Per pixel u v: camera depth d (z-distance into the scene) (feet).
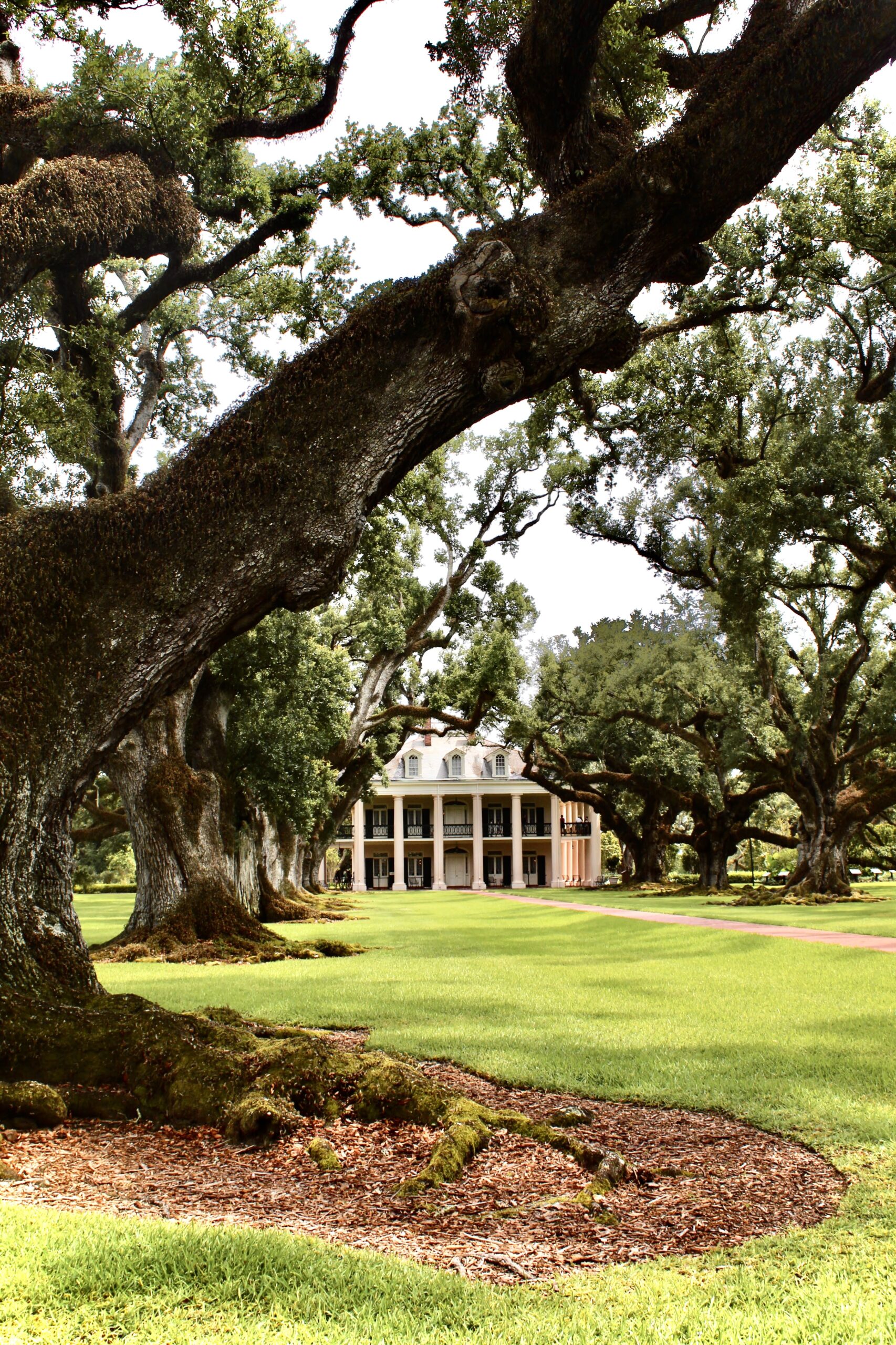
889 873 200.95
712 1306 10.44
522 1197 14.66
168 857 59.98
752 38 24.76
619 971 44.09
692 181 23.22
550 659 129.49
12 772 21.83
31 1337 9.15
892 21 21.76
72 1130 18.16
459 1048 25.44
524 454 90.38
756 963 46.68
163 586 22.72
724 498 79.97
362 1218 13.61
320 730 78.54
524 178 46.32
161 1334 9.28
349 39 36.29
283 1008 32.60
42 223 31.89
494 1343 9.32
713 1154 17.03
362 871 222.07
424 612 95.86
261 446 23.09
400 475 24.11
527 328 22.53
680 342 67.21
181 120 35.50
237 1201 14.16
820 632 110.01
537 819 236.22
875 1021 29.43
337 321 50.52
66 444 39.93
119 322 44.32
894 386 71.15
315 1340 9.27
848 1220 13.53
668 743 143.13
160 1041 20.10
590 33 24.29
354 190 45.68
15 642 22.24
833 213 50.37
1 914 22.04
